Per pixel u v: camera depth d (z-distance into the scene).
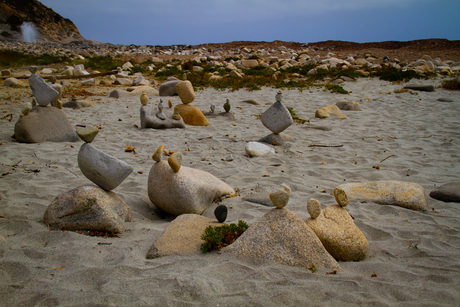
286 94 14.65
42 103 7.24
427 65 22.11
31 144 6.74
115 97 12.99
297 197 4.66
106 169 3.53
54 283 2.51
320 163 6.42
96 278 2.60
